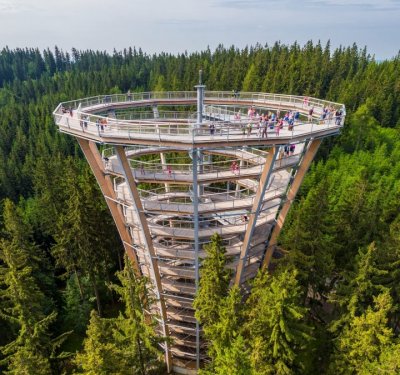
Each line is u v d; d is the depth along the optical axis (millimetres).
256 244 39812
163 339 31969
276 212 40281
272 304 27250
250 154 39531
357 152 91688
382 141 95812
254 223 35125
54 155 91875
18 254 36531
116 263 57469
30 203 70750
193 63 136500
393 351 26422
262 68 121375
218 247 29625
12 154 96188
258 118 36312
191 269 39125
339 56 130750
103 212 49219
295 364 30125
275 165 34875
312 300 42719
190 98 51031
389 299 28031
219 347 28516
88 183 47344
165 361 43906
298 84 108812
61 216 46469
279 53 135125
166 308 42125
